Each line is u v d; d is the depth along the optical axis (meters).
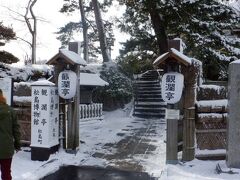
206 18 13.65
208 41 13.48
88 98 15.30
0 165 5.45
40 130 7.25
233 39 14.37
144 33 16.77
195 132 7.00
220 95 7.11
